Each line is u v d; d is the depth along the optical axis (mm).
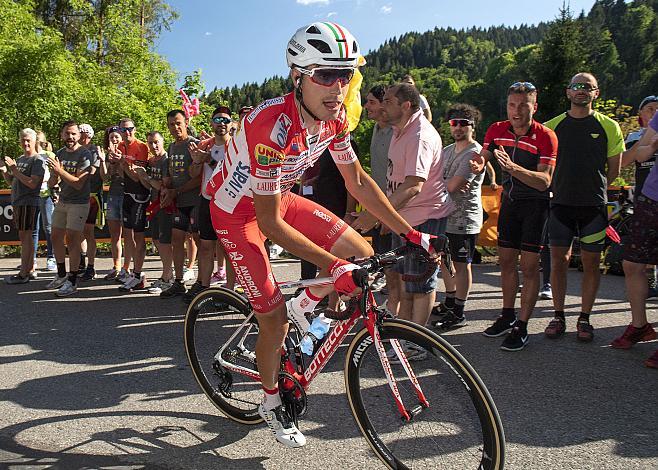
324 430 2475
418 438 2117
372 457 2234
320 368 2236
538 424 2498
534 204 3463
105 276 6078
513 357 3410
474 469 2012
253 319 2537
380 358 2016
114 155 5332
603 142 3576
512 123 3557
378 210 2350
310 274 4219
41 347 3730
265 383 2232
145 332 4059
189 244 6082
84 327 4199
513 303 3816
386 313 2051
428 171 3156
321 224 2404
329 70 1876
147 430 2482
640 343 3646
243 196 2127
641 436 2371
